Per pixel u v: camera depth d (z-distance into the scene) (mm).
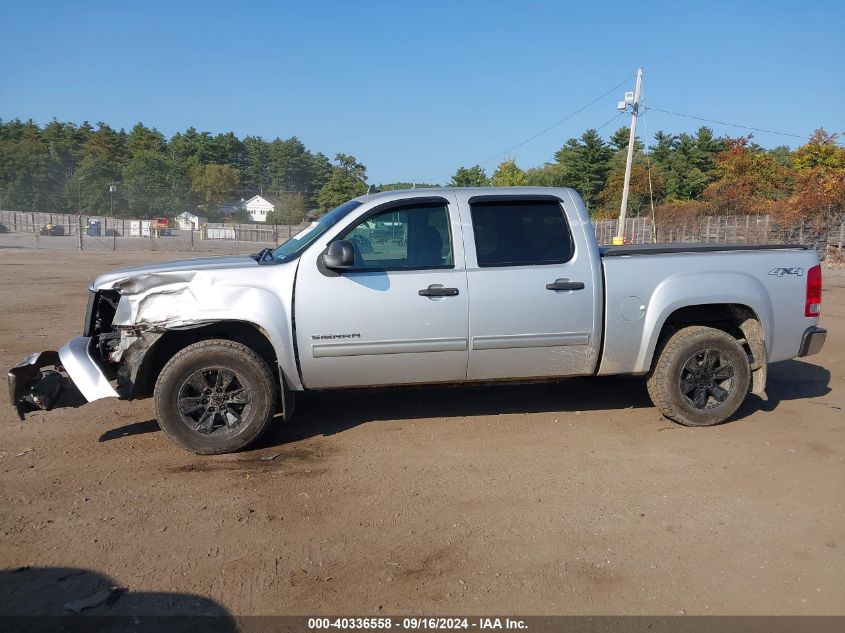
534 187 5555
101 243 46656
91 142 96625
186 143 106250
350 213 5277
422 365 5285
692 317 5836
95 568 3504
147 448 5250
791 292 5762
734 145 46062
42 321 11281
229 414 5121
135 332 5027
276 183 107625
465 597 3236
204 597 3250
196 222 85500
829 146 44156
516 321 5293
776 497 4305
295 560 3580
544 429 5625
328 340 5109
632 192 52812
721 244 6195
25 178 85875
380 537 3816
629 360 5527
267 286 5074
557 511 4117
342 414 6082
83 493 4414
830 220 30188
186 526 3953
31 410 5172
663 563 3523
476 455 5051
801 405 6305
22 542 3762
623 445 5242
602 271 5438
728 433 5512
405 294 5156
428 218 5336
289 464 4914
